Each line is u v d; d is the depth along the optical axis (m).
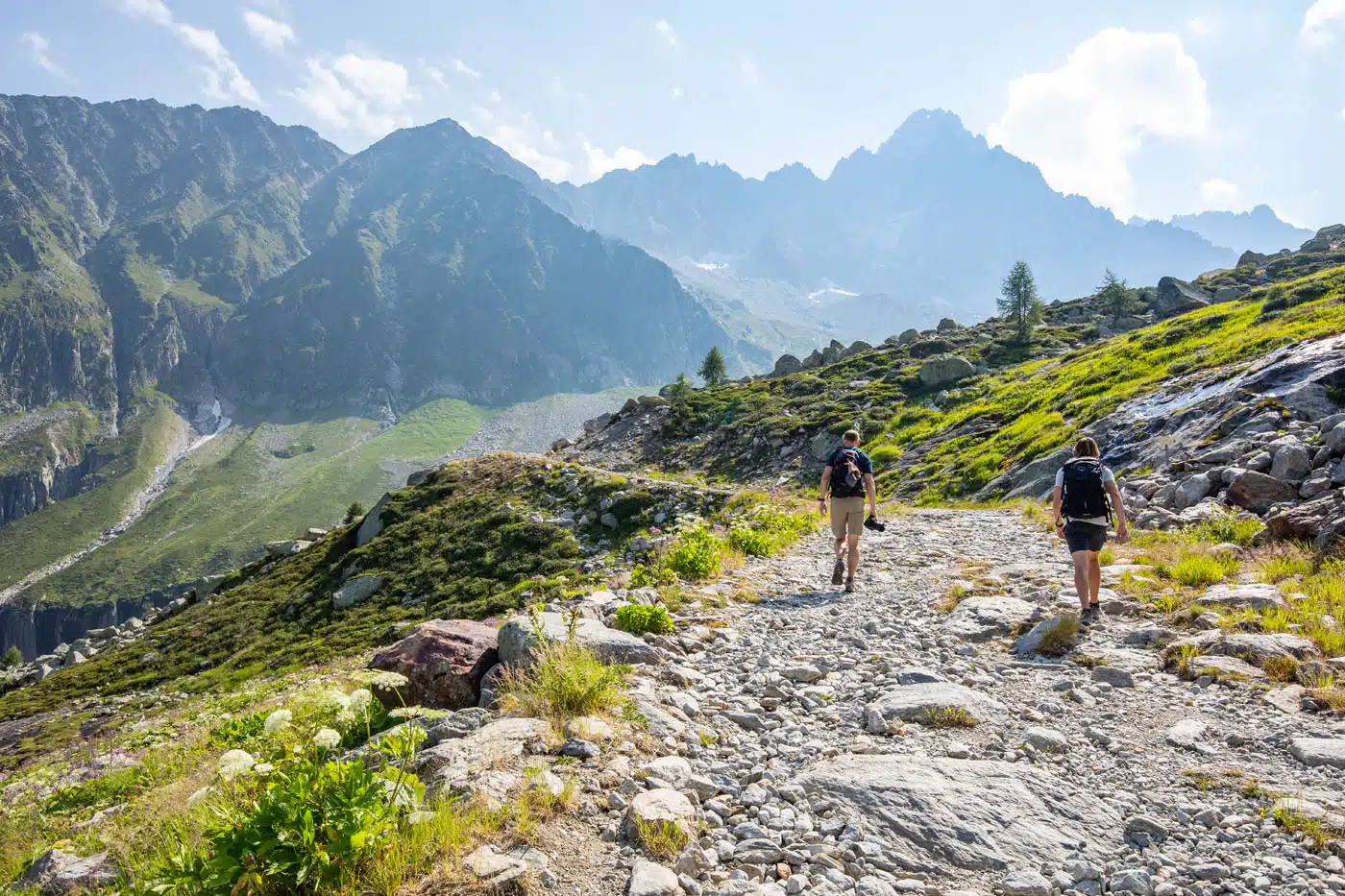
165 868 3.75
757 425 64.75
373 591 39.91
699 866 3.94
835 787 4.93
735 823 4.52
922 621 10.16
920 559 15.44
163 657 41.75
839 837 4.42
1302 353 22.09
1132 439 25.19
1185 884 4.00
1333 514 11.59
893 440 50.34
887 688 7.26
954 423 47.28
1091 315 96.56
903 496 36.09
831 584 13.02
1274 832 4.45
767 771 5.33
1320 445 15.90
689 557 14.08
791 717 6.58
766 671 7.88
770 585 13.09
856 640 9.19
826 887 3.81
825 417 59.84
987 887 3.97
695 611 10.59
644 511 38.06
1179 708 6.50
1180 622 8.83
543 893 3.58
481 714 5.90
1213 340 39.50
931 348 82.94
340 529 56.44
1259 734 5.83
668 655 8.17
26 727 36.31
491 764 4.74
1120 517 9.41
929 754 5.65
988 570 13.33
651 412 86.31
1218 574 10.73
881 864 4.11
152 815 6.56
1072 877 4.09
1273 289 58.88
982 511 25.31
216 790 4.22
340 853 3.46
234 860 3.47
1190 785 5.11
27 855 7.18
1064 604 10.09
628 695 6.34
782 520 21.39
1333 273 55.66
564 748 5.15
